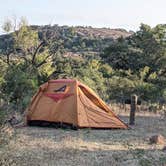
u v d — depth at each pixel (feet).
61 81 50.90
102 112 49.60
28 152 32.76
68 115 48.32
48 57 104.88
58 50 112.98
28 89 61.05
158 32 202.80
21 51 107.55
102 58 204.74
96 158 32.12
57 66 105.60
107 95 96.02
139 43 202.49
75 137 41.78
